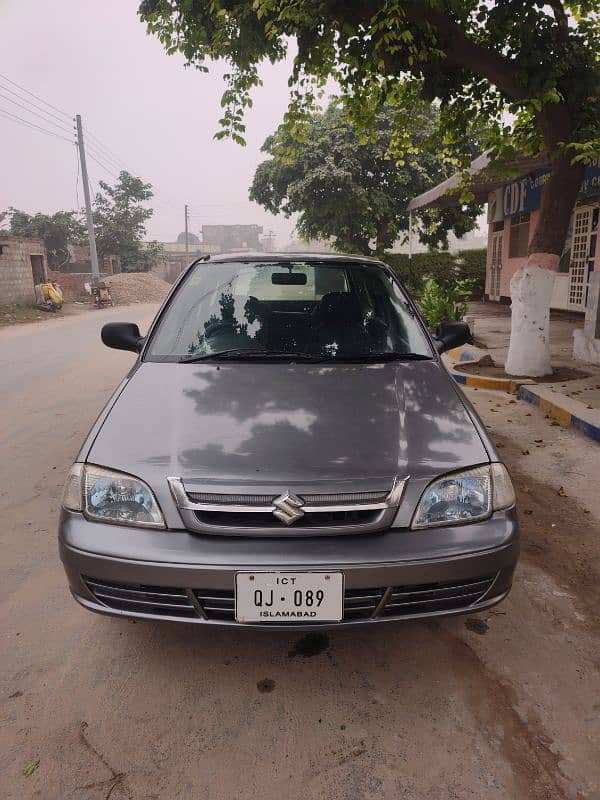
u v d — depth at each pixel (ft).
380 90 20.31
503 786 5.41
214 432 6.74
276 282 10.25
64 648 7.30
